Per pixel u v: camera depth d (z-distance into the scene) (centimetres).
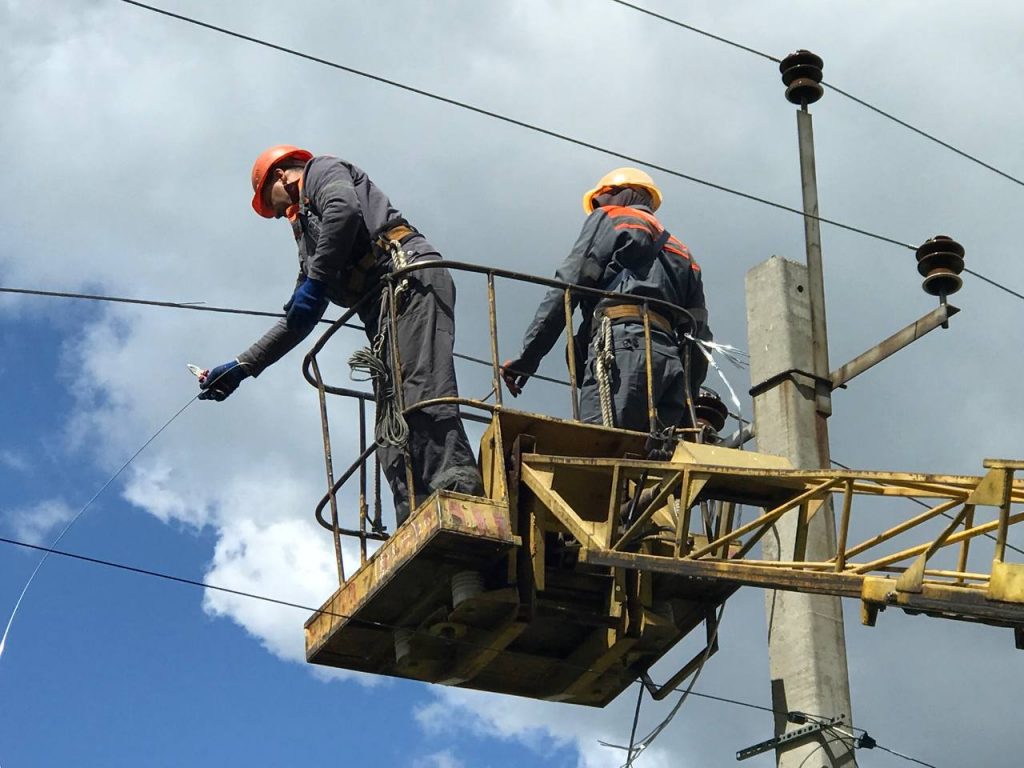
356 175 1144
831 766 1023
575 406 1077
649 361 1098
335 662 1133
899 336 1123
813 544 1091
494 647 1066
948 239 1137
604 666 1105
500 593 1038
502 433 1056
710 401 1181
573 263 1142
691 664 1107
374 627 1097
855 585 932
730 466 985
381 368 1091
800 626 1060
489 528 1020
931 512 953
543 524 1050
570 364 1086
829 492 967
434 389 1079
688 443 1025
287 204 1209
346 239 1110
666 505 1080
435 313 1096
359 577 1084
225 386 1141
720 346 1153
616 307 1127
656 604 1095
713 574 971
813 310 1164
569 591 1092
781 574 956
